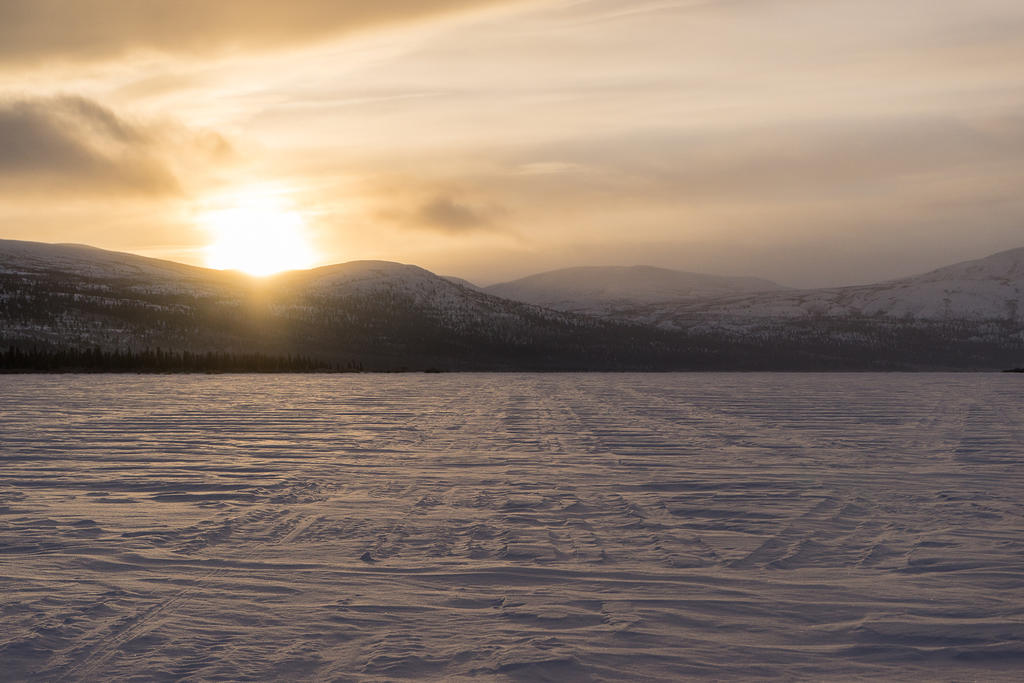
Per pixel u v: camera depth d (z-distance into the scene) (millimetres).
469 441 20328
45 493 12500
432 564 8289
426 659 5758
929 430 23438
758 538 9500
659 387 62125
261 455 17391
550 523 10297
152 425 24781
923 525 10219
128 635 6199
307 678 5438
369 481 13719
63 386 57656
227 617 6621
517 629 6371
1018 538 9477
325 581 7648
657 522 10391
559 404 37406
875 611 6828
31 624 6422
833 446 19188
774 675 5508
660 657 5816
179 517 10602
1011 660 5762
